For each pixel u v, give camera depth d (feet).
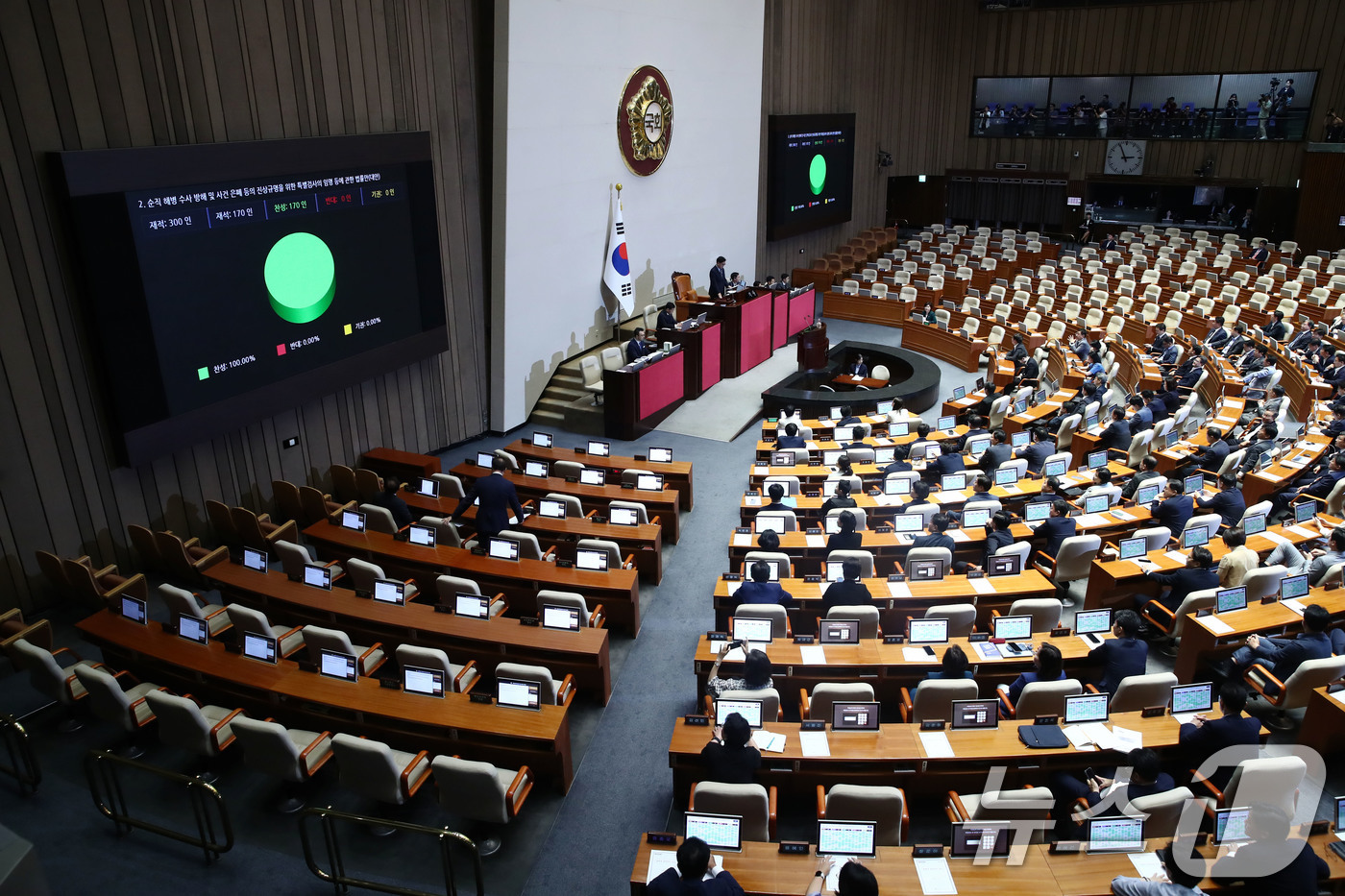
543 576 31.73
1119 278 84.69
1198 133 101.65
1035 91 118.73
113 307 32.53
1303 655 25.16
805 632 30.17
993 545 31.94
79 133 31.53
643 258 64.49
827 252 98.27
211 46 35.47
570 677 24.97
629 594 31.63
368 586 30.55
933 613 26.71
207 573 31.71
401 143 43.96
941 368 69.15
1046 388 60.44
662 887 16.39
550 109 51.98
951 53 110.11
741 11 70.23
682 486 42.91
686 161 67.46
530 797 24.59
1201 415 56.90
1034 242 97.81
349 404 44.91
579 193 56.34
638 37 59.06
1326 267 85.61
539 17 49.52
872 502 37.60
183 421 35.55
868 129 99.66
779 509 35.14
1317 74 94.48
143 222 33.06
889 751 21.77
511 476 41.91
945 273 88.33
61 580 31.99
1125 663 24.61
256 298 37.91
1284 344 64.23
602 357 57.36
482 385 53.36
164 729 23.45
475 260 50.98
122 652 27.20
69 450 32.96
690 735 22.74
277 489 40.22
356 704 24.03
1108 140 106.11
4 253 30.12
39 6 29.99
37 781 23.95
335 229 41.22
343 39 41.09
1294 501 38.47
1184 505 34.86
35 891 9.34
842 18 89.35
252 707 25.66
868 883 15.52
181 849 22.29
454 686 25.52
